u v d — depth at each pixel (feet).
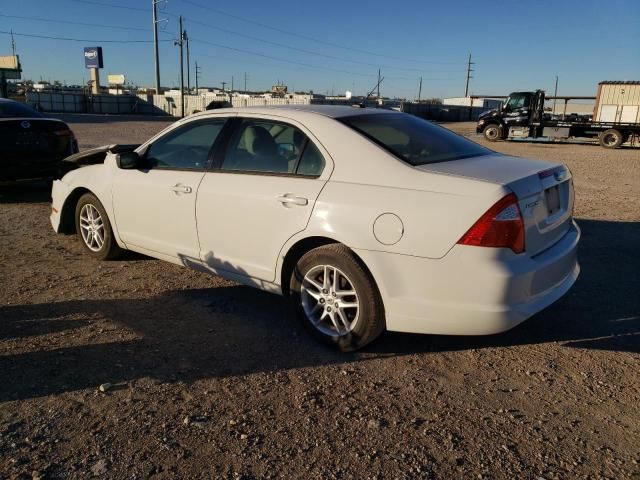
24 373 10.91
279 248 12.53
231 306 14.57
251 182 13.03
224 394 10.33
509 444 8.95
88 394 10.23
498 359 11.87
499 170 11.49
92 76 238.07
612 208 28.94
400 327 11.26
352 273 11.49
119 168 16.20
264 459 8.51
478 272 10.35
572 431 9.32
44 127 27.68
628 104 88.94
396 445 8.89
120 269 17.47
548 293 11.46
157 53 216.13
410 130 13.37
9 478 7.97
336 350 12.14
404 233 10.79
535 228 11.07
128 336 12.67
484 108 244.01
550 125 91.15
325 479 8.10
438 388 10.66
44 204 27.78
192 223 14.32
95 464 8.32
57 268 17.51
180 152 15.06
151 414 9.64
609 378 11.09
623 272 17.80
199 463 8.39
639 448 8.88
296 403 10.05
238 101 216.33
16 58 173.27
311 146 12.46
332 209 11.59
